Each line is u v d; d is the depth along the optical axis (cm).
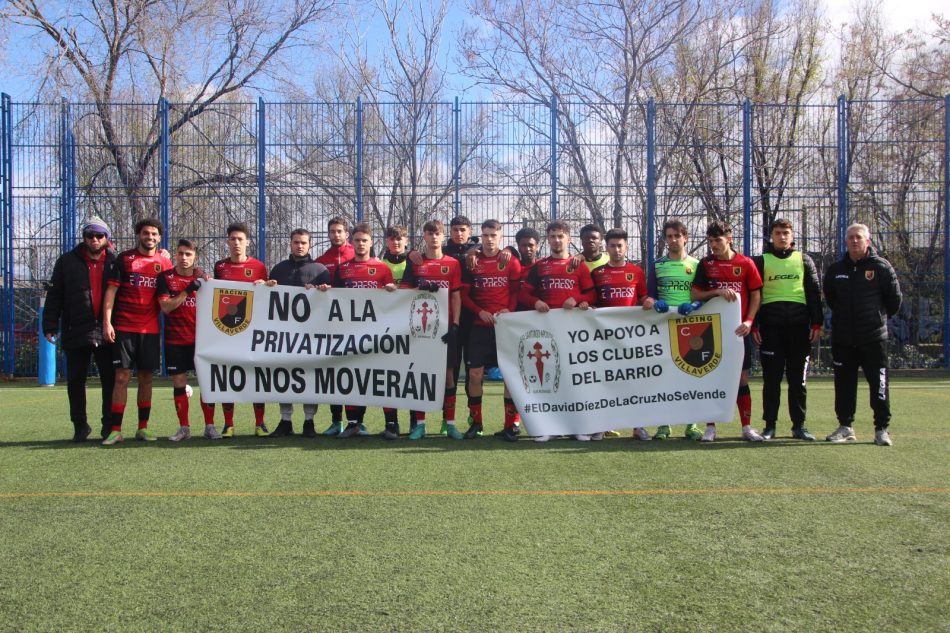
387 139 1429
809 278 644
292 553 350
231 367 673
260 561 339
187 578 319
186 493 464
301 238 695
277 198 1436
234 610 286
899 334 1486
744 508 425
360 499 447
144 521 402
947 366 1452
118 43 1873
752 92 2039
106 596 300
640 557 343
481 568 329
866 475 509
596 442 648
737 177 1466
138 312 652
